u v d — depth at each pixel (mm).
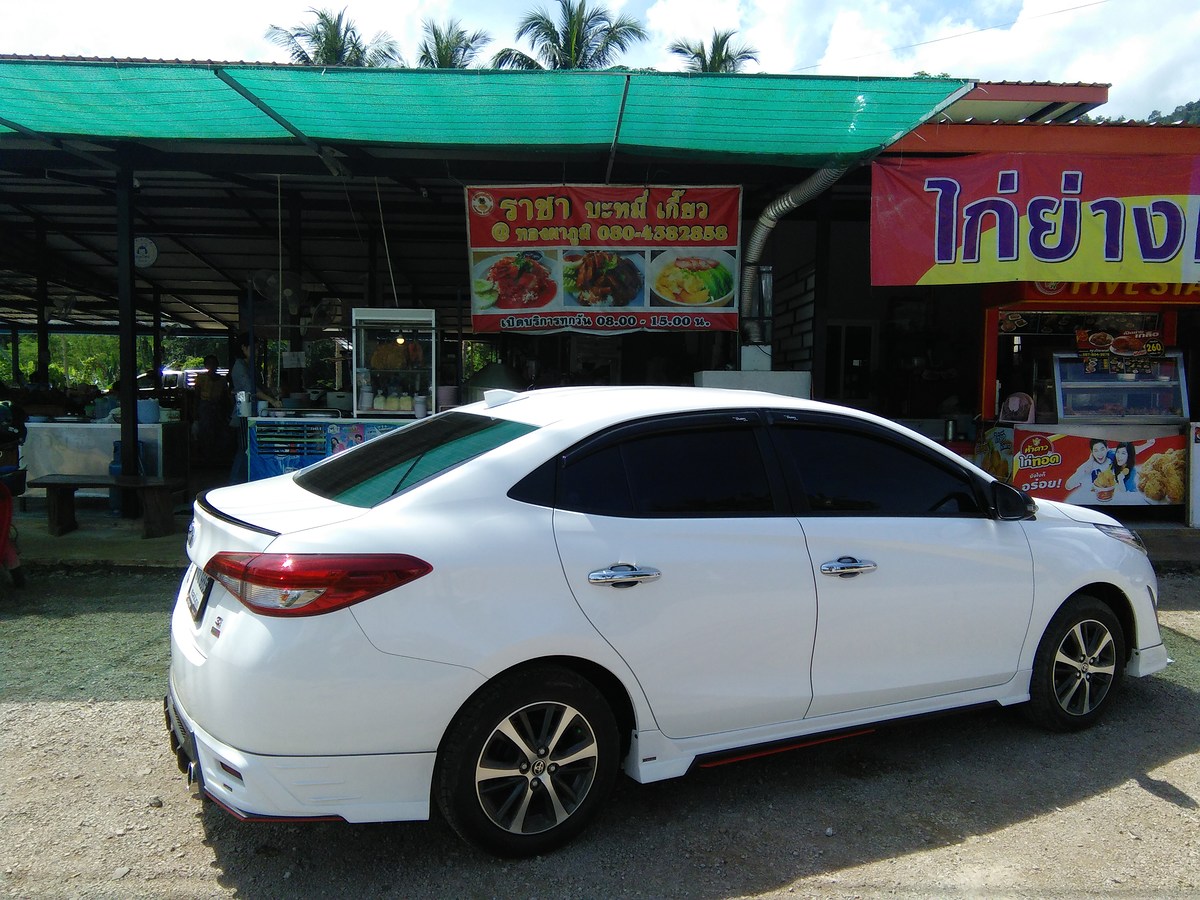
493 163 8258
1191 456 8688
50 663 4734
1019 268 7449
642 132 6973
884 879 2861
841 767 3695
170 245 13008
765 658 3191
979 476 3812
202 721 2680
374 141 7273
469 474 2926
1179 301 8914
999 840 3111
